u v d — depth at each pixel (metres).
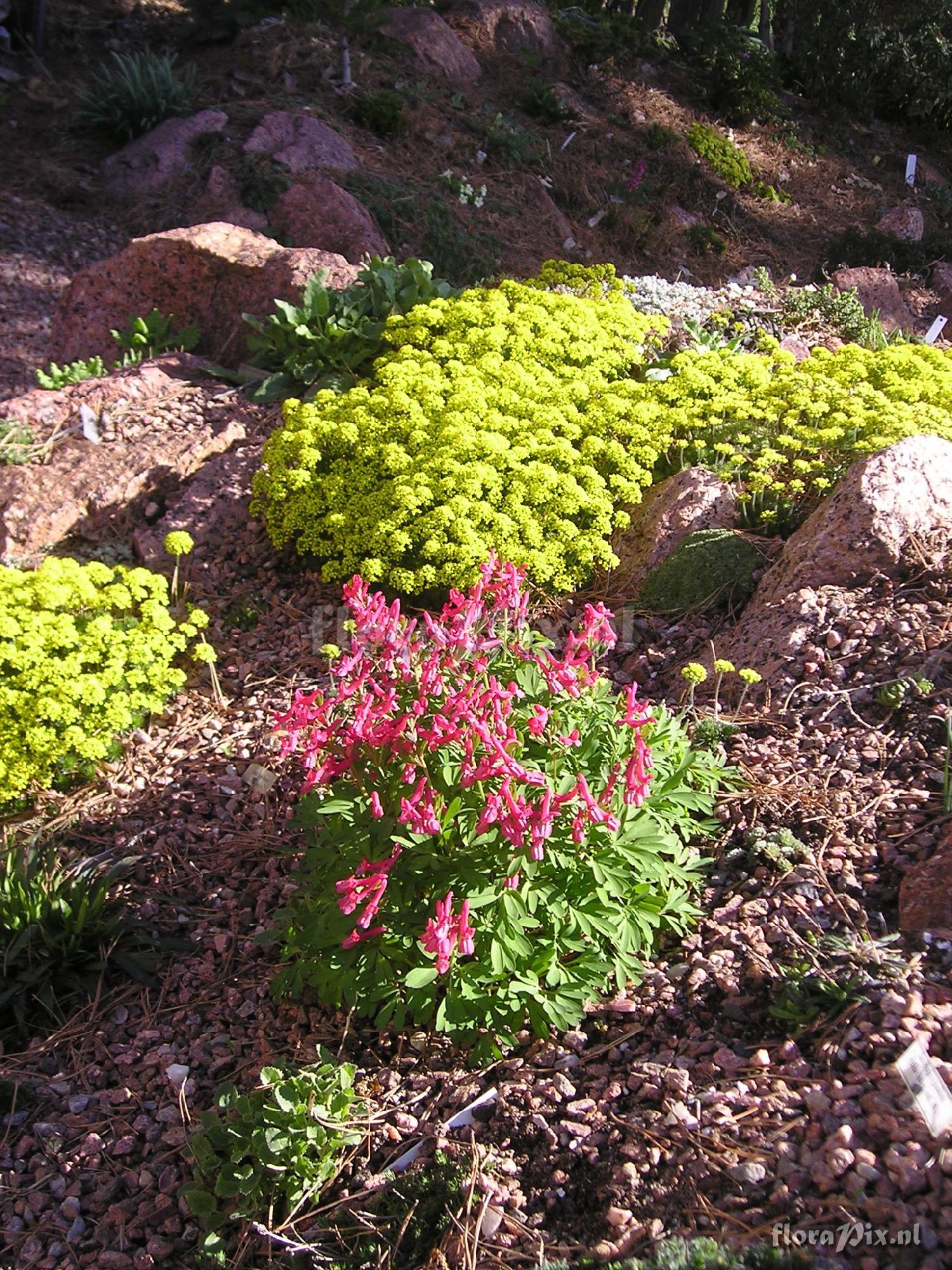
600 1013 0.62
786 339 1.47
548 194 2.37
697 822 0.70
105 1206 0.59
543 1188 0.54
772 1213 0.49
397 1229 0.54
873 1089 0.52
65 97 2.46
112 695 0.86
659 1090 0.56
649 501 1.06
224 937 0.73
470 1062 0.60
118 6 2.83
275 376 1.30
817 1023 0.57
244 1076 0.64
